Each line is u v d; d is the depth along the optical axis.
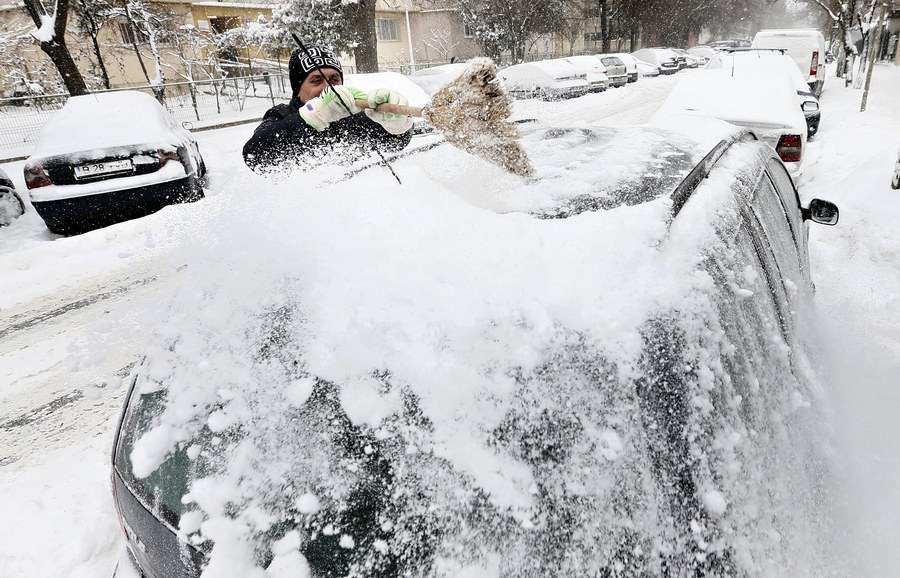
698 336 1.12
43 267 5.03
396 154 1.91
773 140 5.60
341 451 0.99
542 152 1.87
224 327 1.21
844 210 4.73
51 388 3.14
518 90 17.56
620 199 1.41
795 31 13.45
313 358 1.08
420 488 0.95
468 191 1.49
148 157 6.23
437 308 1.07
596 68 18.17
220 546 0.96
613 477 0.96
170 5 25.41
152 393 1.20
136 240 5.57
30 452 2.64
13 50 20.69
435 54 38.12
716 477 1.05
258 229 1.39
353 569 0.92
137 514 1.10
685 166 1.69
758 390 1.31
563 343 1.02
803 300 2.19
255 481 1.00
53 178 5.97
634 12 40.38
